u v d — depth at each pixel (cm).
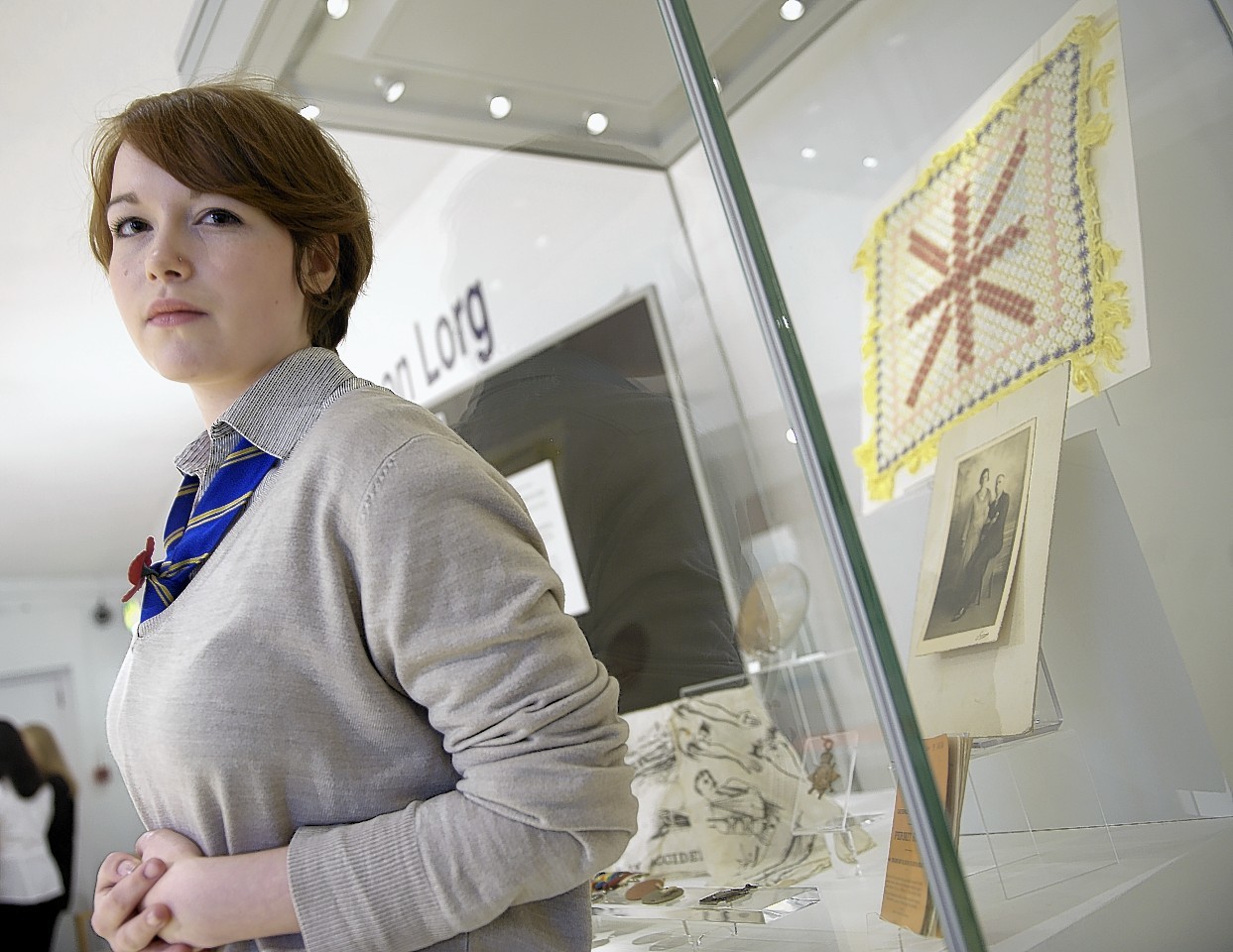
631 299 147
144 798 67
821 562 113
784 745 110
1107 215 96
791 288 90
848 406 87
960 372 87
